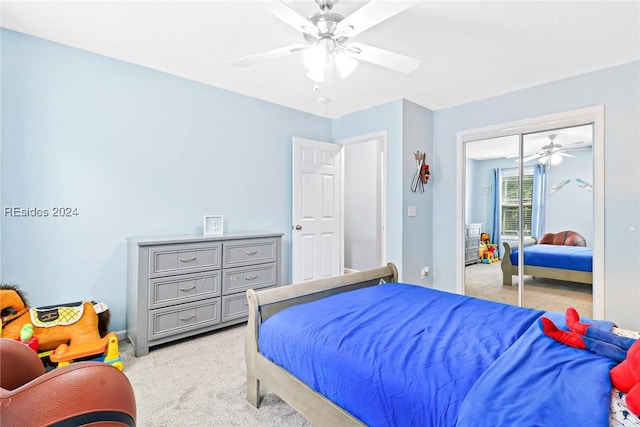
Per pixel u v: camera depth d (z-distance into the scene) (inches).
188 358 93.1
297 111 158.4
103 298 103.7
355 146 213.2
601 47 95.3
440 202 155.9
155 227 114.3
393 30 86.1
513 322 59.8
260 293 69.9
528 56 101.2
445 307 69.5
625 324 106.1
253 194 141.7
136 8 78.1
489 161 140.7
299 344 56.3
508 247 136.1
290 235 155.6
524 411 32.9
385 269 98.8
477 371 42.2
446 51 97.8
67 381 29.6
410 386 41.1
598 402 33.8
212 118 128.0
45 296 93.7
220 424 63.9
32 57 91.0
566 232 119.9
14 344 37.8
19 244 89.7
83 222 100.0
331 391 49.2
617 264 107.5
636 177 104.0
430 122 156.9
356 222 213.0
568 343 48.4
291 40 92.9
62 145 96.0
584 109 113.5
